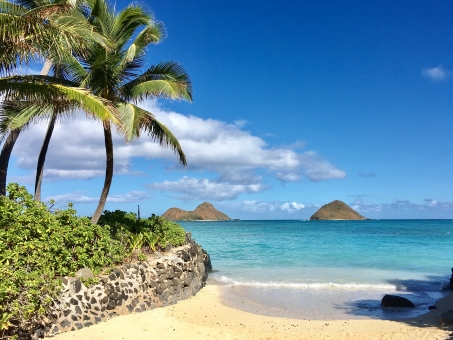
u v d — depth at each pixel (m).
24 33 8.38
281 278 18.31
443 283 16.94
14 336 7.69
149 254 13.91
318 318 11.66
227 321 11.05
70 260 9.93
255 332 9.84
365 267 21.86
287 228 85.81
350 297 14.62
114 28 13.70
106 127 12.19
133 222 16.45
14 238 8.77
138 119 12.27
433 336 8.94
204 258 18.66
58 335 8.60
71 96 8.84
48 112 11.72
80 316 9.36
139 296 11.48
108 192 13.92
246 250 30.86
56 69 15.19
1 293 7.51
